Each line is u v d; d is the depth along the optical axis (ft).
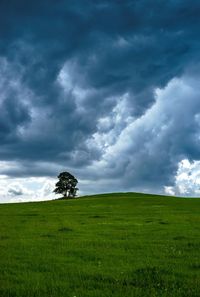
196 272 56.13
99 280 51.88
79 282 50.44
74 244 85.56
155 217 161.79
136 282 49.67
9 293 44.91
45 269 59.06
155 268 57.31
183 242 88.22
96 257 68.80
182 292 44.88
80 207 235.20
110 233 106.63
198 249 78.28
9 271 57.93
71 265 61.82
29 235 104.22
